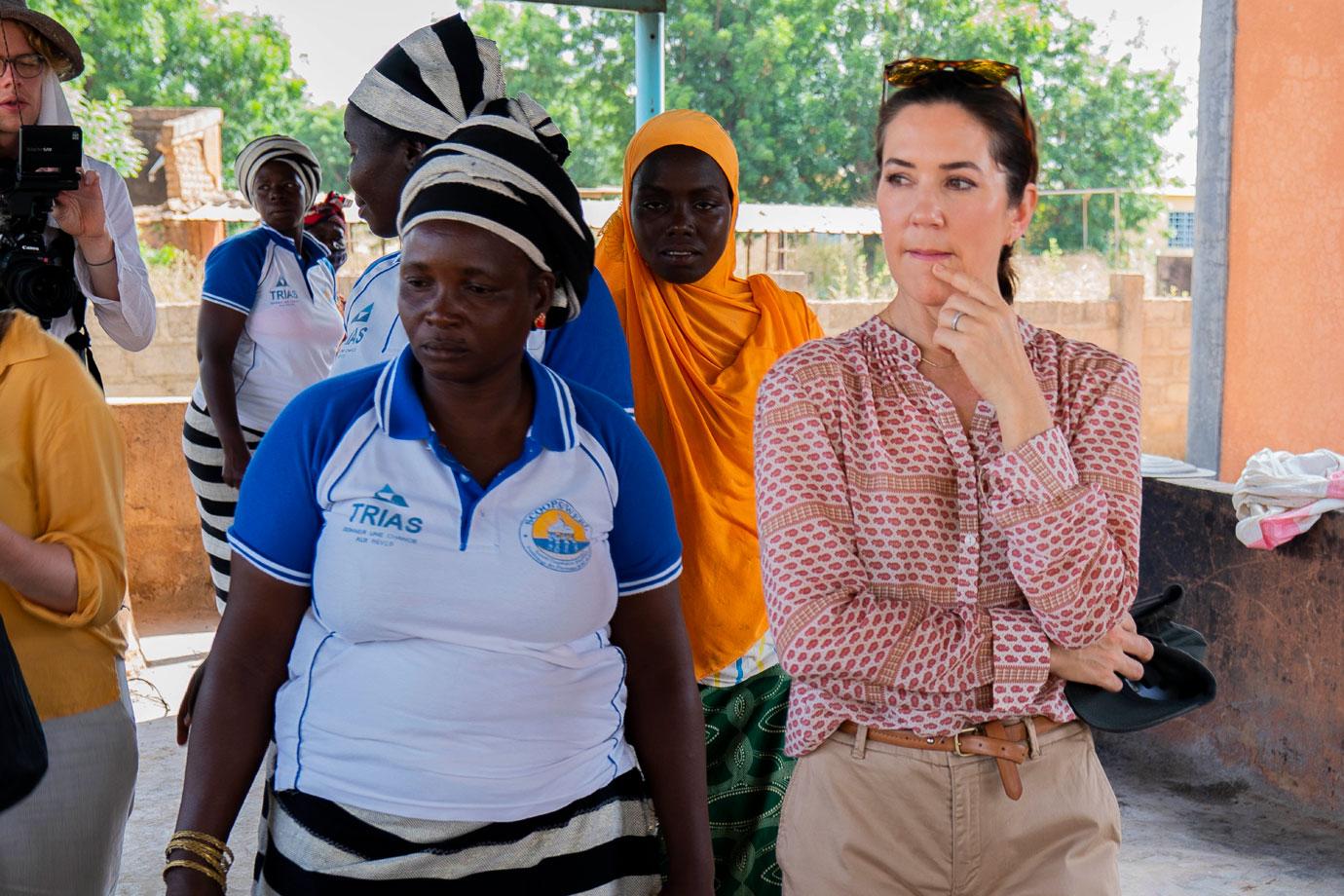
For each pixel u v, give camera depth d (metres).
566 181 1.73
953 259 1.83
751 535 2.88
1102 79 31.06
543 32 29.34
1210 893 3.83
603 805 1.80
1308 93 5.48
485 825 1.69
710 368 3.00
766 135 27.47
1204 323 5.98
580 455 1.75
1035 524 1.75
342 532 1.66
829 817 1.87
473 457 1.71
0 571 2.11
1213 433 5.97
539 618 1.68
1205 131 5.93
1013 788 1.80
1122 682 1.84
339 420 1.71
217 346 4.54
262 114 31.84
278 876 1.72
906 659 1.78
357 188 2.31
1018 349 1.76
